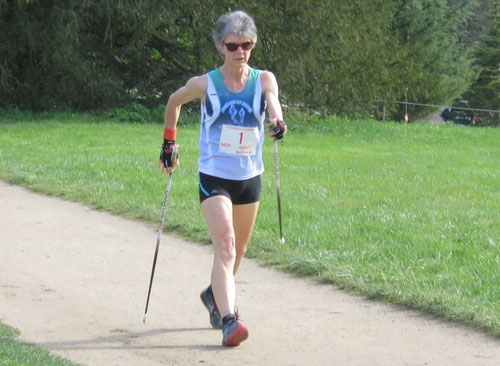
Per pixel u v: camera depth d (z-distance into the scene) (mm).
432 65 42406
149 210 10828
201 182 6219
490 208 11828
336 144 21547
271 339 6449
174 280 8102
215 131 6137
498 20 49719
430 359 6039
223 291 6121
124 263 8695
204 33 25969
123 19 25562
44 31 24453
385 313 7074
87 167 14438
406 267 8250
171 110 6320
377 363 5957
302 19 26469
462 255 8750
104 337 6465
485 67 48594
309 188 13141
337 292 7680
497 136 25406
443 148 21672
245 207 6328
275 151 6621
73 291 7695
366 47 27781
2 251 9141
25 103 25891
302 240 9312
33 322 6805
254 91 6098
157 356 6055
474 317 6734
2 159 15352
